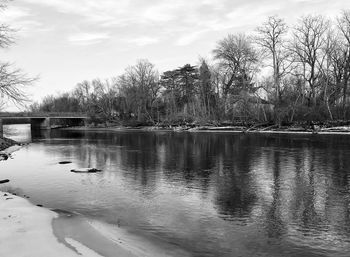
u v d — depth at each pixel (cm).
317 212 1684
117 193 2091
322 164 2892
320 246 1291
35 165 3256
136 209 1759
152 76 11294
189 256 1200
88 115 12325
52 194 2089
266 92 7131
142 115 10781
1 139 5459
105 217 1631
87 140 6284
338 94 6450
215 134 6662
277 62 7006
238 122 7544
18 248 1121
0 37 2486
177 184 2308
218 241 1338
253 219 1594
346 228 1470
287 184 2245
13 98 2520
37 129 12038
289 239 1357
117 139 6316
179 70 10862
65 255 1077
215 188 2180
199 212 1703
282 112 6544
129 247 1242
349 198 1912
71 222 1466
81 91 14825
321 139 4853
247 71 7550
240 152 3769
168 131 8450
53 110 15762
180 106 10950
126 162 3300
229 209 1747
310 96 6756
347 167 2747
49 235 1262
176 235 1397
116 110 12406
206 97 9012
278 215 1645
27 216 1484
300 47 6719
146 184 2323
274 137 5441
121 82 12144
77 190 2181
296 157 3288
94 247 1208
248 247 1283
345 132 5666
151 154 3844
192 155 3662
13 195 1947
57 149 4697
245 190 2119
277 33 7019
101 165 3155
